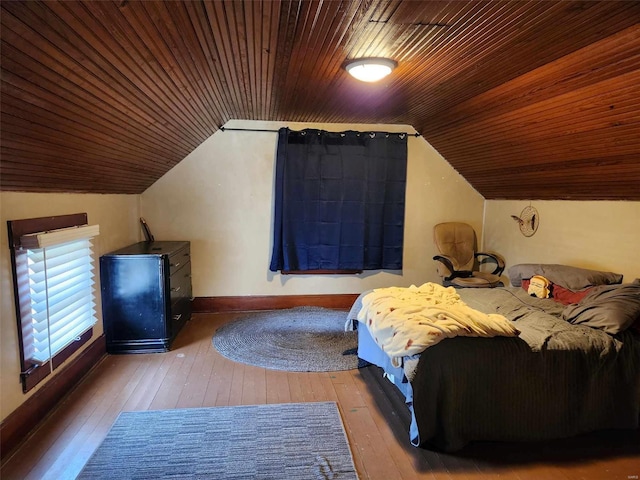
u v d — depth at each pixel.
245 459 1.98
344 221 4.41
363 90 2.88
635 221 2.90
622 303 2.42
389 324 2.31
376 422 2.33
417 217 4.62
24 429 2.12
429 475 1.91
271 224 4.38
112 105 2.00
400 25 1.78
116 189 3.40
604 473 1.95
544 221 3.81
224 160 4.22
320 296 4.57
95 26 1.35
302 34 1.86
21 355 2.12
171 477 1.85
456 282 3.96
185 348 3.37
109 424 2.26
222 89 2.79
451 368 2.06
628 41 1.72
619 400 2.26
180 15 1.54
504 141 3.24
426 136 4.36
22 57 1.28
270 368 3.01
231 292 4.41
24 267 2.15
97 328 3.11
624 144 2.41
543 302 3.04
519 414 2.15
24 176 2.02
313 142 4.28
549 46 1.91
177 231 4.24
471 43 1.96
